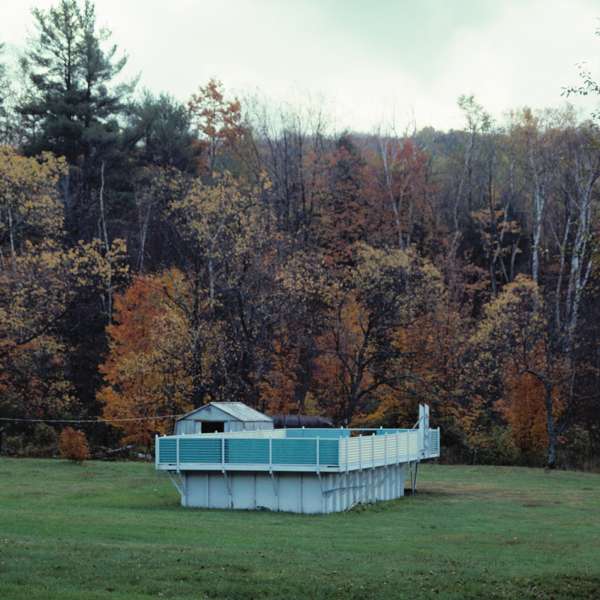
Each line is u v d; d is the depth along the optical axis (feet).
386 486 136.36
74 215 251.19
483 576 69.92
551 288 266.36
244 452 114.52
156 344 203.00
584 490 155.63
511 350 218.18
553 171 255.70
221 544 80.53
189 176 247.70
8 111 283.79
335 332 220.23
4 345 199.52
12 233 209.77
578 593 66.18
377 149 336.29
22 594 57.31
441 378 222.28
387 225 285.23
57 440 207.82
